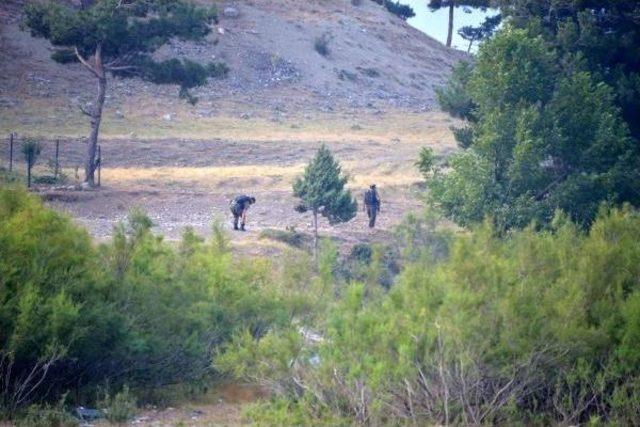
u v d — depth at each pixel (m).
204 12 172.12
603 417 55.38
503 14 139.25
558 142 109.31
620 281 58.59
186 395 63.31
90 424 53.16
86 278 57.66
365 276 70.94
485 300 55.50
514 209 105.00
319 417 53.34
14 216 57.22
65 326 54.03
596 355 56.06
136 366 60.78
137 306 61.69
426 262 66.06
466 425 53.47
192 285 66.44
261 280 72.19
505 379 55.25
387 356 53.97
